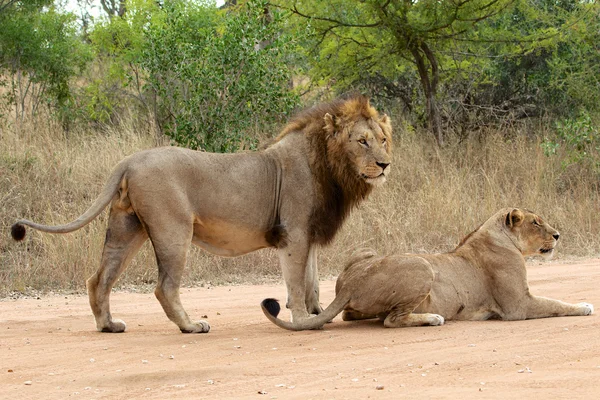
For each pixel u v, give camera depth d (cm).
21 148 1823
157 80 1916
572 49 2516
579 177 2088
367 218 1792
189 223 905
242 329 941
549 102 2580
